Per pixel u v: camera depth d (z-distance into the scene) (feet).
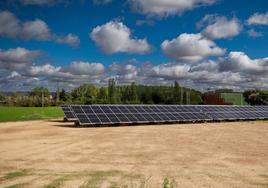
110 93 405.39
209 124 151.23
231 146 77.56
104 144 80.33
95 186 41.37
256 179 45.80
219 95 382.83
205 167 53.62
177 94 424.87
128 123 141.90
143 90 451.12
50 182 43.39
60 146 76.95
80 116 133.49
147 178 45.93
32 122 156.76
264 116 191.42
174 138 93.25
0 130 116.67
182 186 41.83
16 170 50.85
